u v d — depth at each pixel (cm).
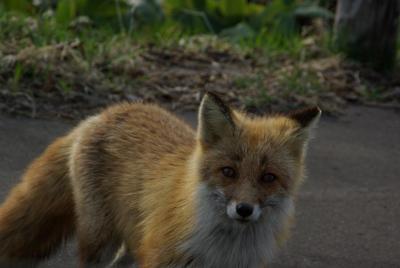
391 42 1778
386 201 1173
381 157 1341
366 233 1070
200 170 807
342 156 1320
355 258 999
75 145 915
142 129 915
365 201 1165
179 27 1914
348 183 1222
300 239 1030
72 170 907
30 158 1157
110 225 907
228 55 1722
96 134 912
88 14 1858
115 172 898
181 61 1641
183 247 808
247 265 838
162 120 932
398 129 1476
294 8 1973
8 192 1052
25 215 932
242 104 1450
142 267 845
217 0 2061
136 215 873
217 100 805
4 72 1373
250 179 788
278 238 845
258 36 1844
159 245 823
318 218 1092
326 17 1953
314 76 1639
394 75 1764
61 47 1498
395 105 1591
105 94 1395
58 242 959
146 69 1545
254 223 818
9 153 1158
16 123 1252
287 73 1641
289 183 817
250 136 809
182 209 813
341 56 1761
